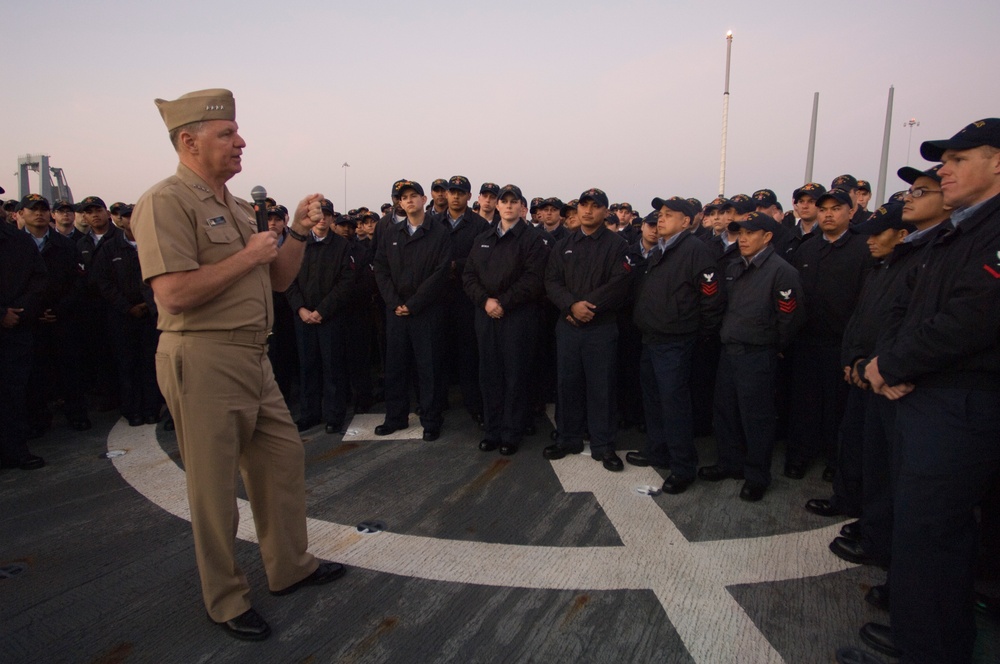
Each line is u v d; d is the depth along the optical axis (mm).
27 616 2328
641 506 3277
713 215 5719
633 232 6492
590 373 3859
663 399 3484
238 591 2252
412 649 2135
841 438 3043
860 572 2619
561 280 3893
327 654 2111
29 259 3895
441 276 4230
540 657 2090
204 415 2117
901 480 1978
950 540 1903
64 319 4629
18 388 3846
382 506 3285
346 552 2801
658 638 2184
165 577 2605
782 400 4387
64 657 2100
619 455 4133
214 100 2150
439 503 3322
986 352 1837
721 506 3279
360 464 3916
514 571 2631
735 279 3410
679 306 3418
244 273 2096
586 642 2166
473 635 2207
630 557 2744
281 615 2334
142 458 4090
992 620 2311
